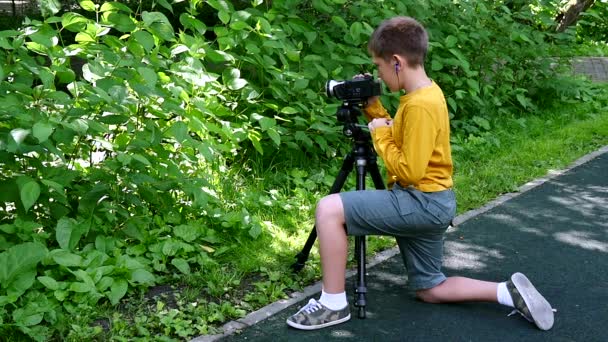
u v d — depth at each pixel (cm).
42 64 425
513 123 723
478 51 715
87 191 394
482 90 718
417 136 318
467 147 632
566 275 405
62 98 366
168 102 404
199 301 358
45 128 329
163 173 411
